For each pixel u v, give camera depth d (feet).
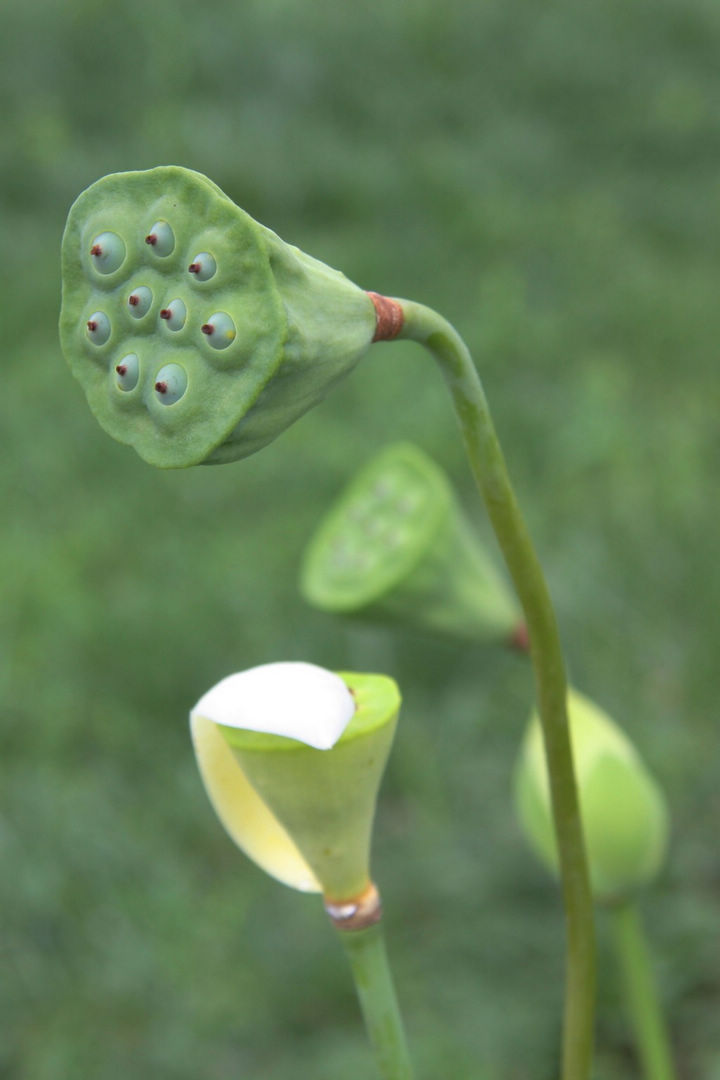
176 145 33.45
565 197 34.37
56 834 14.73
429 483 5.86
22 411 23.11
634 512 20.62
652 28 43.78
